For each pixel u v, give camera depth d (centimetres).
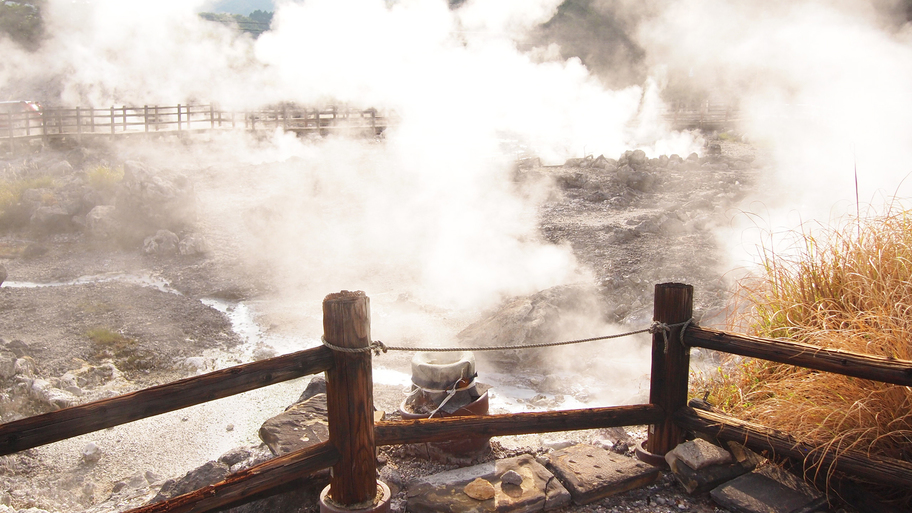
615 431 363
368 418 251
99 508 402
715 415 301
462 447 317
